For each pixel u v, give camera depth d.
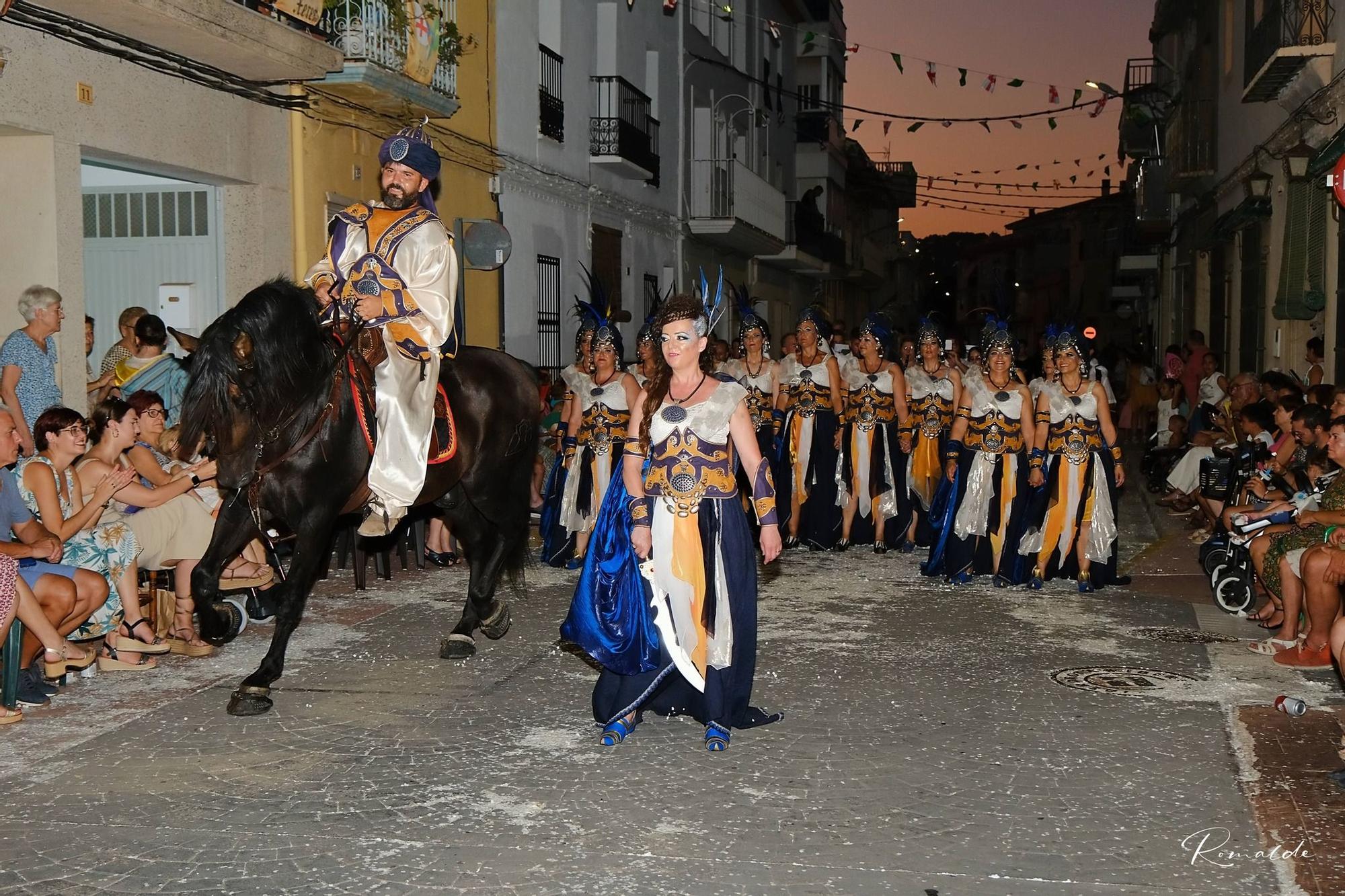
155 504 7.20
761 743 5.88
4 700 6.17
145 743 5.86
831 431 11.55
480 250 12.96
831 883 4.37
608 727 5.86
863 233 47.56
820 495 11.52
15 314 9.13
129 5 8.82
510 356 8.04
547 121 17.94
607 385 10.46
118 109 9.66
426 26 13.12
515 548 7.82
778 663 7.39
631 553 5.87
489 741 5.90
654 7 22.39
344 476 6.51
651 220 22.70
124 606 7.07
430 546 10.65
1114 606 9.12
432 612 8.70
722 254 27.64
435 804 5.10
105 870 4.48
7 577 6.00
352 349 6.54
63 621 6.54
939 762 5.61
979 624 8.48
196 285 11.51
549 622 8.47
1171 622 8.55
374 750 5.77
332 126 12.64
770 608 9.02
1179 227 29.73
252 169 11.46
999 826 4.87
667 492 5.73
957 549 9.94
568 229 18.92
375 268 6.81
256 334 6.09
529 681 6.96
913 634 8.16
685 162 24.38
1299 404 9.44
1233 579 8.74
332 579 9.95
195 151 10.62
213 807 5.06
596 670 7.20
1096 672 7.17
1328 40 14.31
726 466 5.77
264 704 6.33
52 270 9.07
